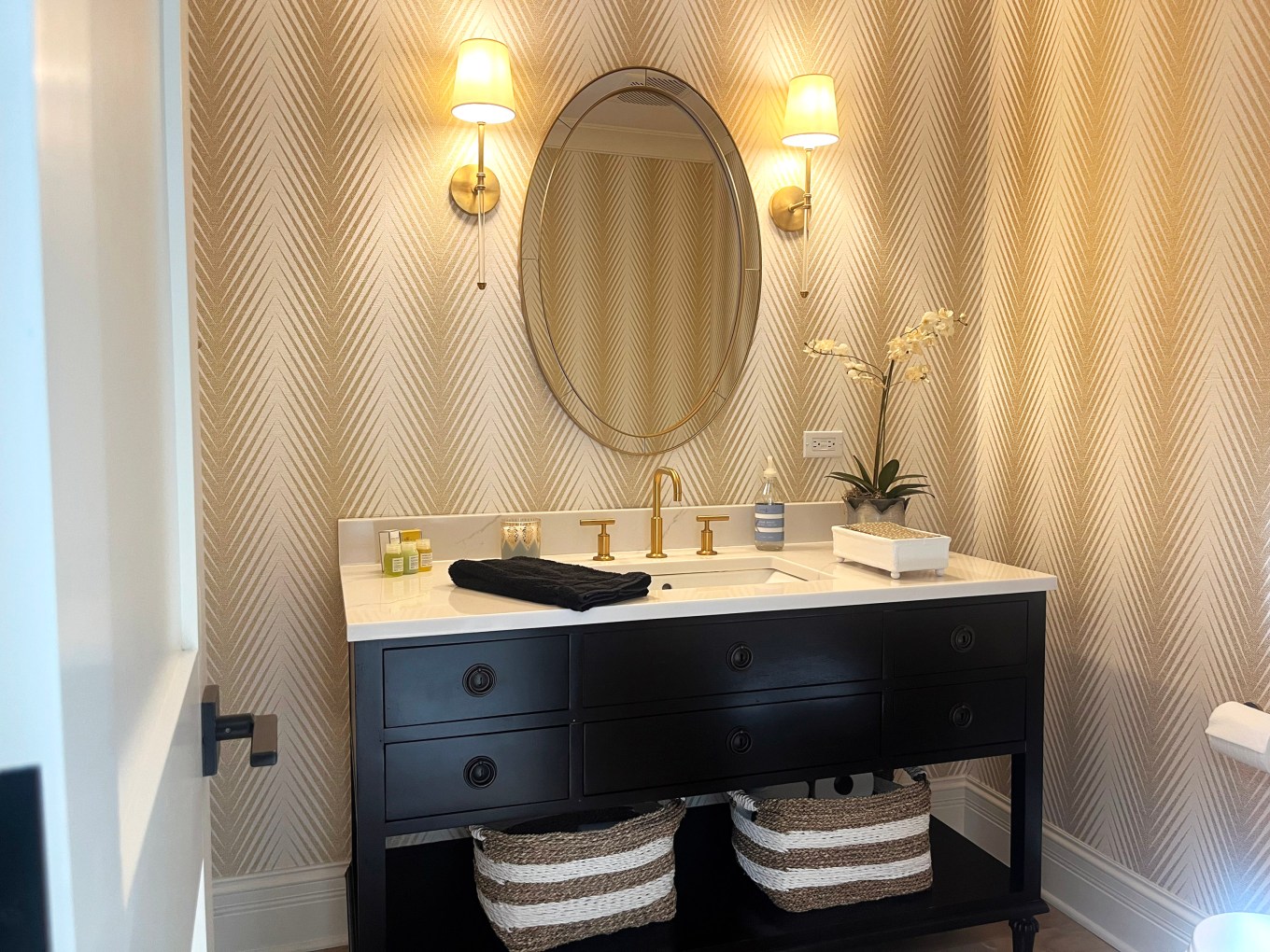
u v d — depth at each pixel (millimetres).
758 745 1886
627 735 1793
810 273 2539
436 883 2090
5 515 217
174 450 667
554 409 2342
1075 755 2373
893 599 1959
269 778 2205
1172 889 2096
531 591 1760
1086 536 2334
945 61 2619
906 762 2006
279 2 2096
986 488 2701
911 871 2062
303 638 2207
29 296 214
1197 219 2012
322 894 2244
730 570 2324
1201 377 2010
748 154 2459
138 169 477
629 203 2352
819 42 2500
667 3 2361
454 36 2209
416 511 2264
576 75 2307
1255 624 1893
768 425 2533
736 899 2029
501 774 1720
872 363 2617
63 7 246
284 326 2150
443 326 2248
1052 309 2434
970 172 2670
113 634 343
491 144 2254
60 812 225
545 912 1810
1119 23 2211
